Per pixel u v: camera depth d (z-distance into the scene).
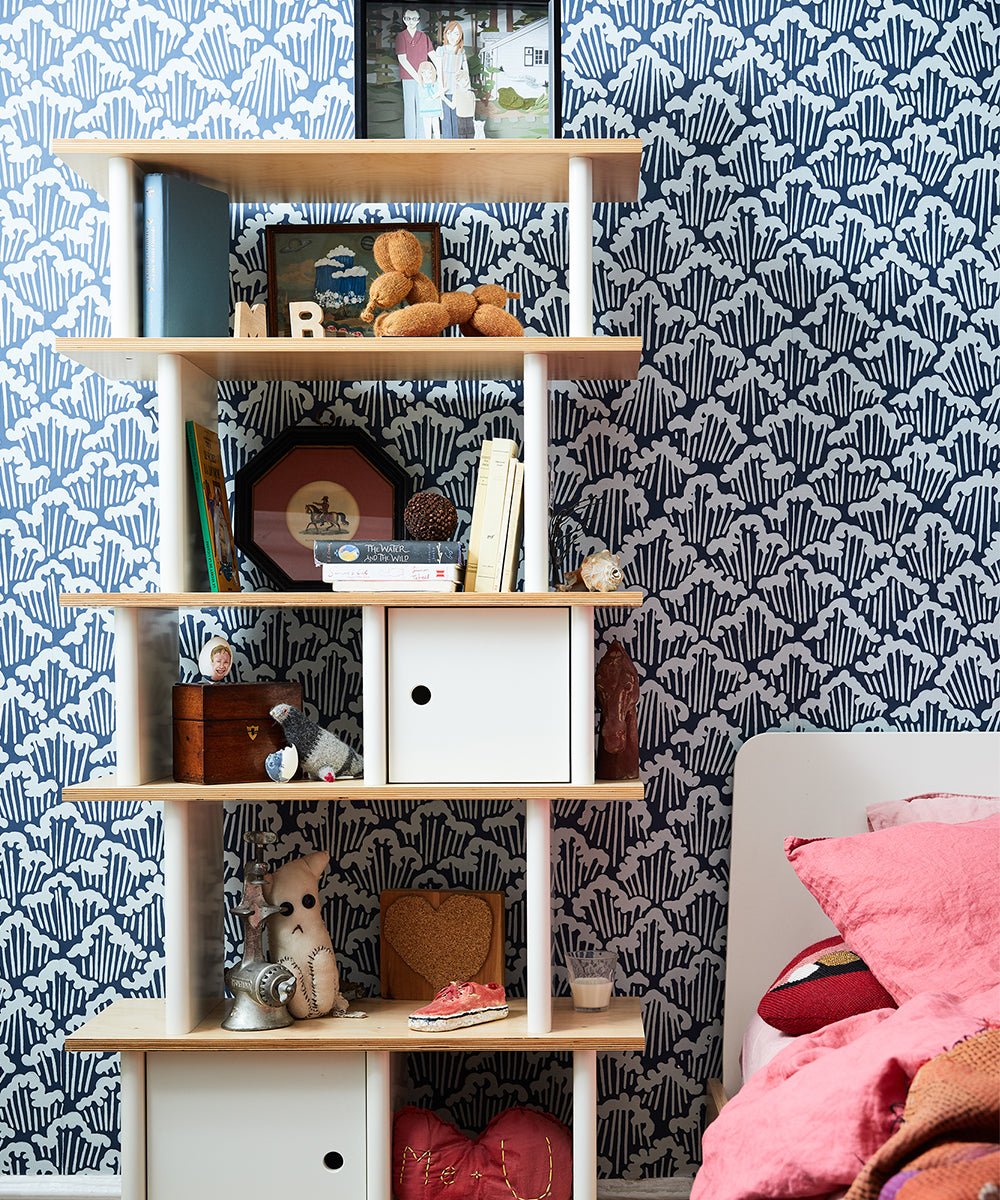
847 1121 1.20
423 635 1.69
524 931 1.98
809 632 2.01
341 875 1.98
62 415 2.02
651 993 1.98
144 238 1.73
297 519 1.95
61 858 2.00
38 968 1.99
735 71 2.02
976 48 2.02
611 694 1.76
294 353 1.70
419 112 1.81
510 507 1.71
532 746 1.69
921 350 2.02
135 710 1.69
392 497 1.96
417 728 1.69
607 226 2.01
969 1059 1.18
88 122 2.02
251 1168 1.68
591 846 1.99
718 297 2.01
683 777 1.99
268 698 1.74
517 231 2.00
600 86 2.02
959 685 2.01
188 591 1.74
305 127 2.01
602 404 2.00
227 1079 1.68
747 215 2.01
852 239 2.02
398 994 1.87
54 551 2.02
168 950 1.68
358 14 1.79
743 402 2.01
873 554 2.02
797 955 1.89
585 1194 1.68
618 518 2.00
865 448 2.01
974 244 2.02
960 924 1.53
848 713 2.00
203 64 2.02
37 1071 1.99
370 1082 1.67
